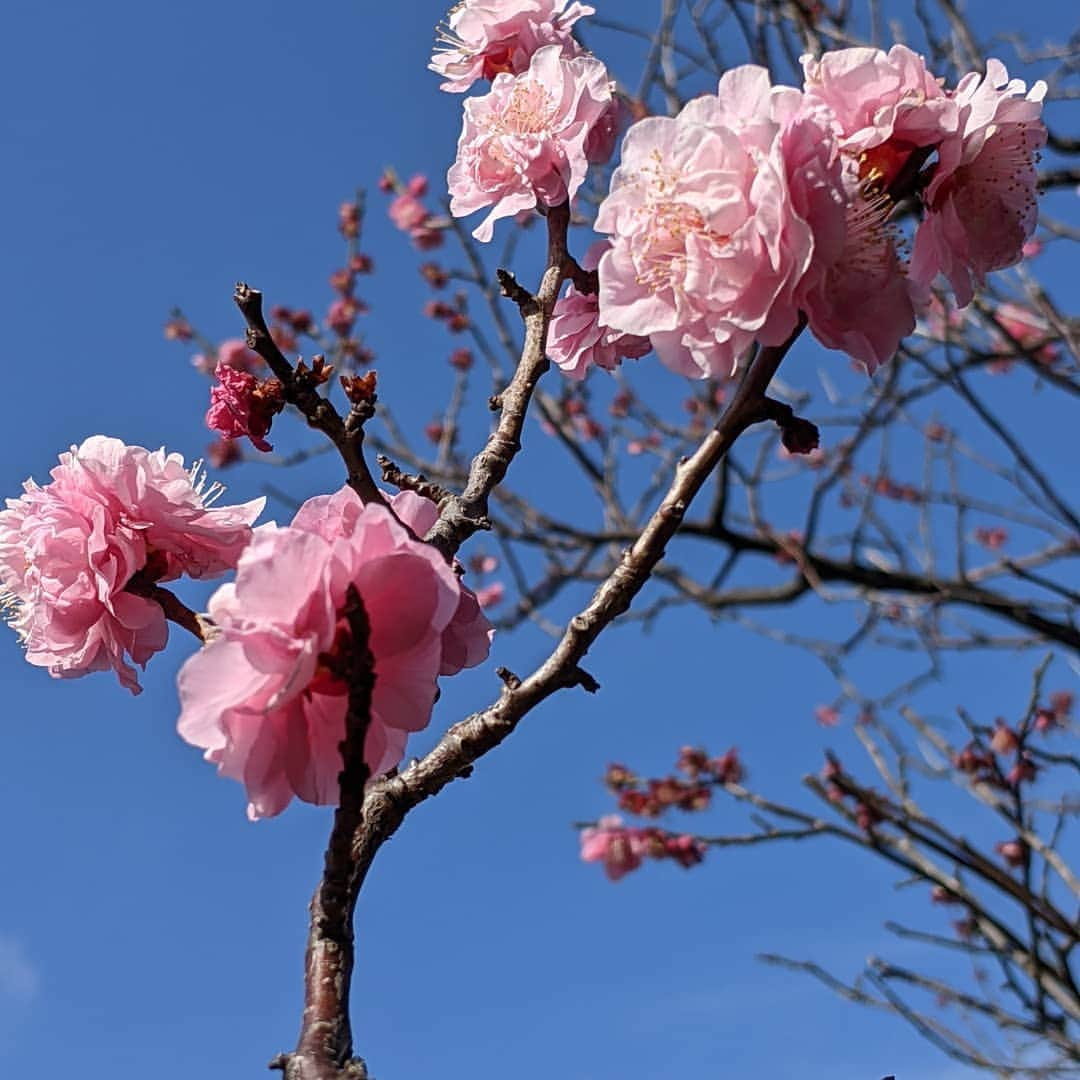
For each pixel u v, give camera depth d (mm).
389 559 385
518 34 484
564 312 459
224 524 440
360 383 416
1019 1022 695
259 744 385
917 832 689
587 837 1137
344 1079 374
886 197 422
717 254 408
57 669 441
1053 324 837
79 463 436
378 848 406
